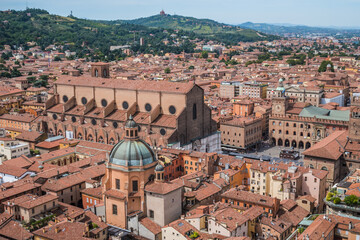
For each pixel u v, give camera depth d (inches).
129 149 5733.3
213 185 6565.0
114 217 5777.6
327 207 5482.3
